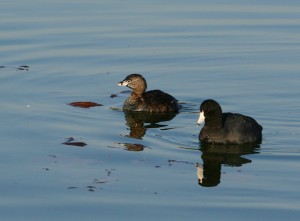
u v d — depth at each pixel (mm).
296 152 16828
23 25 26609
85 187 14797
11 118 18875
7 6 28766
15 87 21453
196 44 25406
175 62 23953
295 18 27703
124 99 21047
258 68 23344
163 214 13625
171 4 29438
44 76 22406
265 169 15805
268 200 14242
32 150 16750
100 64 23625
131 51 24719
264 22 27359
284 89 21453
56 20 27219
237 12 28406
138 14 28094
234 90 21594
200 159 16406
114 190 14672
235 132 17391
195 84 22203
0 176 15273
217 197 14383
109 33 26141
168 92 21594
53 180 15109
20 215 13555
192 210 13797
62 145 17109
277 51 24797
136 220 13367
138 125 18875
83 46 24969
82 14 27969
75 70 23016
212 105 17375
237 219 13422
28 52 24328
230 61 24000
